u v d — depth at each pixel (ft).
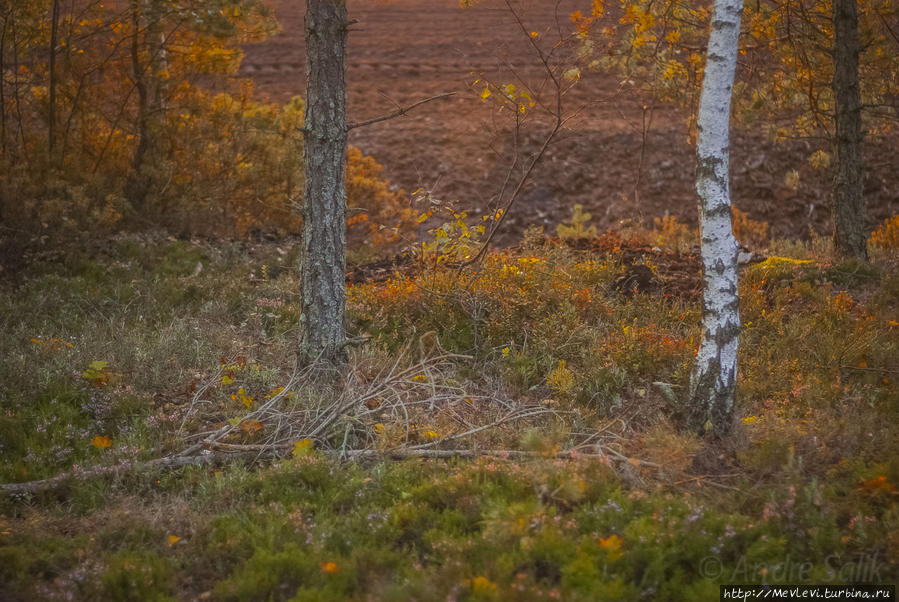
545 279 23.70
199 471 14.40
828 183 52.03
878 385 17.69
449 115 61.21
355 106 63.82
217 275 26.89
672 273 26.22
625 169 54.44
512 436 15.67
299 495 13.33
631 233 34.96
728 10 14.29
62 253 26.63
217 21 30.73
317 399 16.93
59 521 12.62
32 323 21.35
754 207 50.85
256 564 11.02
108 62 32.12
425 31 77.97
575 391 17.56
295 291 24.93
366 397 16.70
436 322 21.39
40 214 26.61
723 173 14.74
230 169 34.45
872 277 26.23
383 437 15.16
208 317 22.86
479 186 53.21
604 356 19.04
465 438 15.72
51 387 17.33
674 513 11.92
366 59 71.97
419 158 55.93
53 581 10.99
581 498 12.69
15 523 12.42
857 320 20.97
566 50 28.17
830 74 31.04
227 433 15.58
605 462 13.60
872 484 12.60
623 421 16.12
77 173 29.37
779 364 18.48
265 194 35.19
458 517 12.26
